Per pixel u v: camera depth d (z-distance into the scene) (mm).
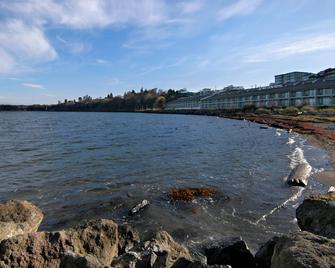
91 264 4973
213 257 7789
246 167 20906
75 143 34906
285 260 4242
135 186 15945
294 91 99625
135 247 6641
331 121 55812
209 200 13391
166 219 11234
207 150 29188
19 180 17422
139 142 35844
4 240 5676
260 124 64188
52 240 5988
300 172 17562
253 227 10531
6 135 45250
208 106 163375
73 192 14930
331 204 7414
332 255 4152
